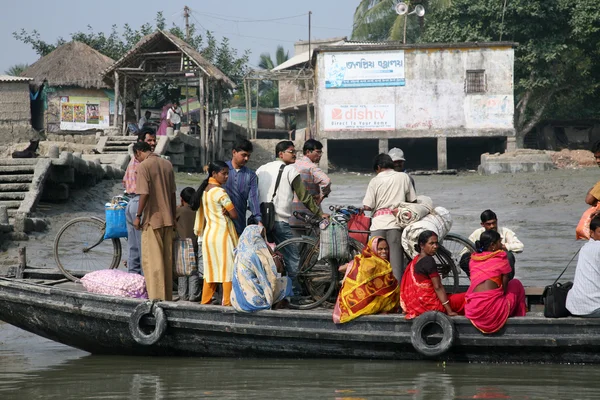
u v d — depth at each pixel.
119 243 12.36
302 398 8.20
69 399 8.41
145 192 10.64
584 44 47.97
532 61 46.22
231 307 10.34
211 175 10.85
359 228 11.43
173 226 10.98
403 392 8.41
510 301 9.88
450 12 47.94
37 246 18.62
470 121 42.78
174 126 37.84
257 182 11.09
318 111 43.34
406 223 10.87
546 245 18.75
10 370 10.05
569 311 9.71
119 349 11.02
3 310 11.50
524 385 8.67
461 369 9.57
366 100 43.16
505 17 46.81
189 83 47.81
